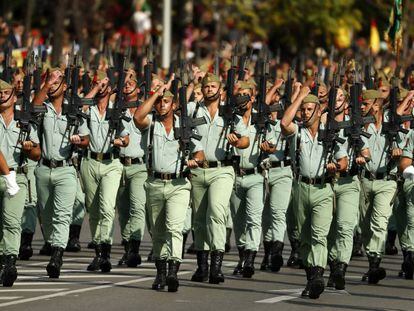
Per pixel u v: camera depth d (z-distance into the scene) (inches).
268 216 1924.2
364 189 1806.1
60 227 1748.3
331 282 1701.5
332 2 3631.9
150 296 1596.9
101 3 3791.8
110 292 1622.8
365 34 3745.1
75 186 1756.9
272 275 1849.2
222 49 3115.2
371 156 1803.6
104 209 1829.5
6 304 1515.7
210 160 1715.1
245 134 1745.8
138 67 2405.3
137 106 1844.2
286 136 1649.9
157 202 1656.0
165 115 1651.1
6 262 1648.6
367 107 1813.5
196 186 1721.2
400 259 2111.2
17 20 3710.6
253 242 1812.3
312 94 1689.2
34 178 1924.2
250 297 1612.9
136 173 1905.8
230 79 1740.9
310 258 1633.9
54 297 1573.6
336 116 1688.0
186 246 2234.3
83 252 2095.2
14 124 1643.7
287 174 1916.8
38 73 1931.6
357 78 1699.1
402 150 1801.2
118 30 3686.0
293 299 1606.8
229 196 1718.8
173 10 3892.7
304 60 2763.3
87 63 2352.4
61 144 1749.5
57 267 1738.4
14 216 1640.0
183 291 1647.4
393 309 1555.1
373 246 1792.6
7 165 1600.6
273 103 1957.4
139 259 1907.0
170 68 2453.2
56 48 2910.9
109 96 1849.2
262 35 3681.1
